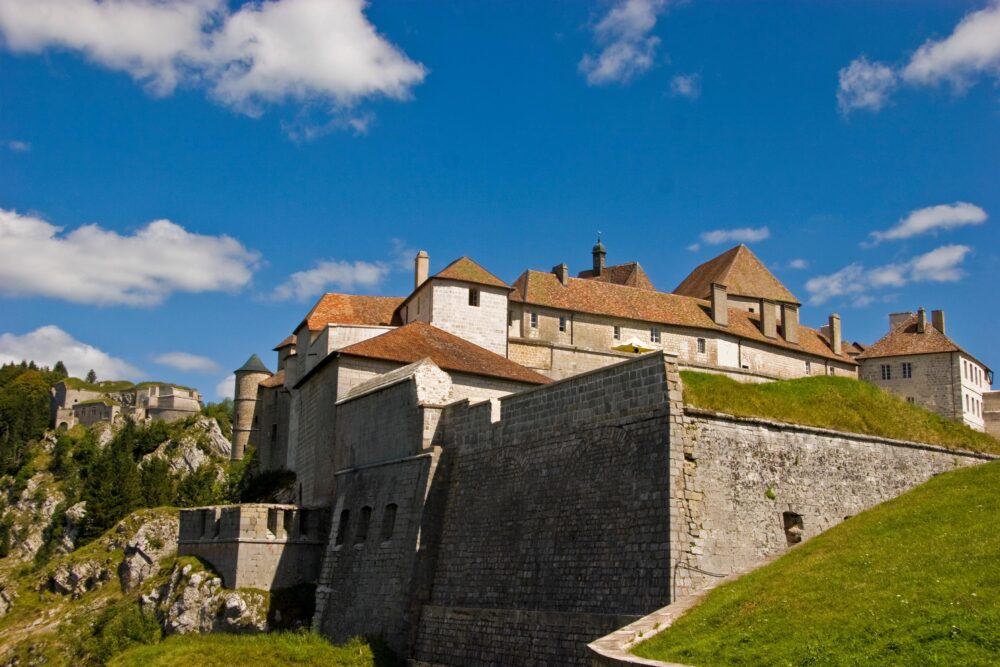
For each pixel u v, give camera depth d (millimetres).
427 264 69000
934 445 35656
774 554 27328
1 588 63812
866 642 17812
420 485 36344
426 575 34906
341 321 65250
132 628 46750
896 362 85875
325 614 40656
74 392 187750
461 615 32188
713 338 80000
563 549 28641
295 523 46125
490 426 34344
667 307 80375
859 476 31969
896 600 19375
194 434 131000
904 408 37812
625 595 25812
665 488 25641
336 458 45500
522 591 29859
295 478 61688
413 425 38250
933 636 17062
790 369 85188
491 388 45875
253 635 39750
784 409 31469
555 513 29531
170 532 60031
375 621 36656
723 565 25953
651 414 26859
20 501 141875
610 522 27188
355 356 46938
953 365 82750
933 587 19578
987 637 16375
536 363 72062
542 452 31094
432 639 33281
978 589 18703
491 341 61781
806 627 19469
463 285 61562
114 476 96500
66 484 139125
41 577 65062
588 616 26500
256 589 44594
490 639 30375
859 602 19984
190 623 44750
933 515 26469
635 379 27719
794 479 29500
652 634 22281
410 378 39094
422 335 51250
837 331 91875
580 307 75875
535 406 32031
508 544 31328
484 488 33688
